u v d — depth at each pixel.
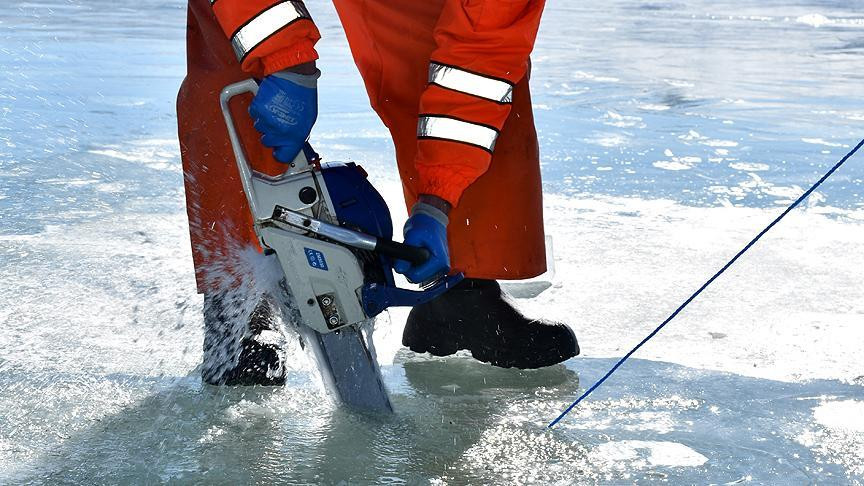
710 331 2.48
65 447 1.76
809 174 4.34
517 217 2.28
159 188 3.87
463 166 1.86
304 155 1.87
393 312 2.78
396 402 2.05
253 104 1.81
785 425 1.90
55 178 3.94
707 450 1.79
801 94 6.84
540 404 2.04
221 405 1.99
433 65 1.87
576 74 7.55
